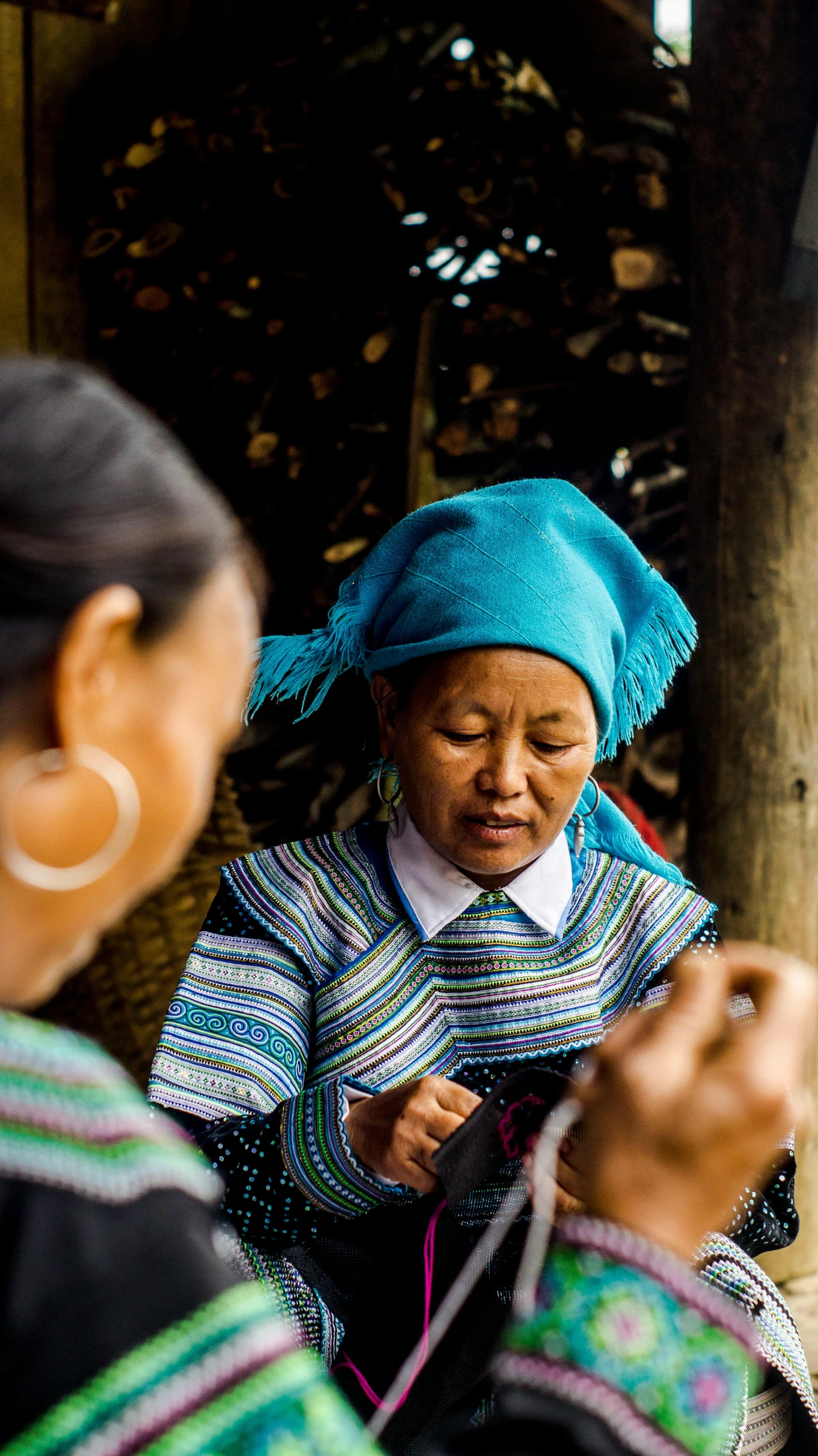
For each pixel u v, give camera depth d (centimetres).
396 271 378
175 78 428
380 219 375
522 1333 61
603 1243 61
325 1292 123
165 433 62
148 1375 50
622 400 366
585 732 127
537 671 123
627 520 372
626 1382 58
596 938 136
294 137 385
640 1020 68
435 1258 120
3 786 55
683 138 371
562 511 131
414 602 129
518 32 405
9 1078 54
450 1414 116
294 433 394
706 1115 62
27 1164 52
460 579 126
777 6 277
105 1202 53
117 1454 49
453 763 126
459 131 369
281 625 400
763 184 283
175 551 58
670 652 139
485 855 128
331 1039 132
